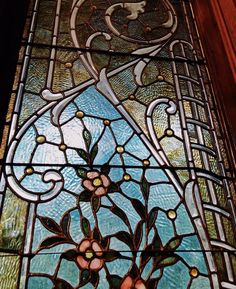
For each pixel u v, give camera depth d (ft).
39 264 3.66
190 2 6.49
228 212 4.33
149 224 4.09
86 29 5.72
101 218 4.04
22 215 3.93
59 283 3.59
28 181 4.17
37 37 5.46
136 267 3.78
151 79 5.35
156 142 4.75
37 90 4.90
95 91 5.07
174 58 5.67
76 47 5.48
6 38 5.04
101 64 5.38
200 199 4.37
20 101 4.75
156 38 5.86
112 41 5.67
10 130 4.50
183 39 5.96
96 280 3.65
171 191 4.38
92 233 3.92
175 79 5.43
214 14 5.88
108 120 4.82
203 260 3.93
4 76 4.77
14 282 3.53
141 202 4.23
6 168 4.22
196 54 5.82
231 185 4.58
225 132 4.96
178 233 4.08
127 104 5.03
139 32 5.87
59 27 5.66
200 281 3.79
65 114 4.76
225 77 5.25
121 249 3.87
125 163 4.50
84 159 4.44
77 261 3.73
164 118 4.99
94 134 4.66
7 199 4.01
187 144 4.81
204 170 4.63
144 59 5.56
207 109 5.20
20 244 3.75
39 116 4.68
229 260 3.98
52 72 5.12
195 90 5.37
